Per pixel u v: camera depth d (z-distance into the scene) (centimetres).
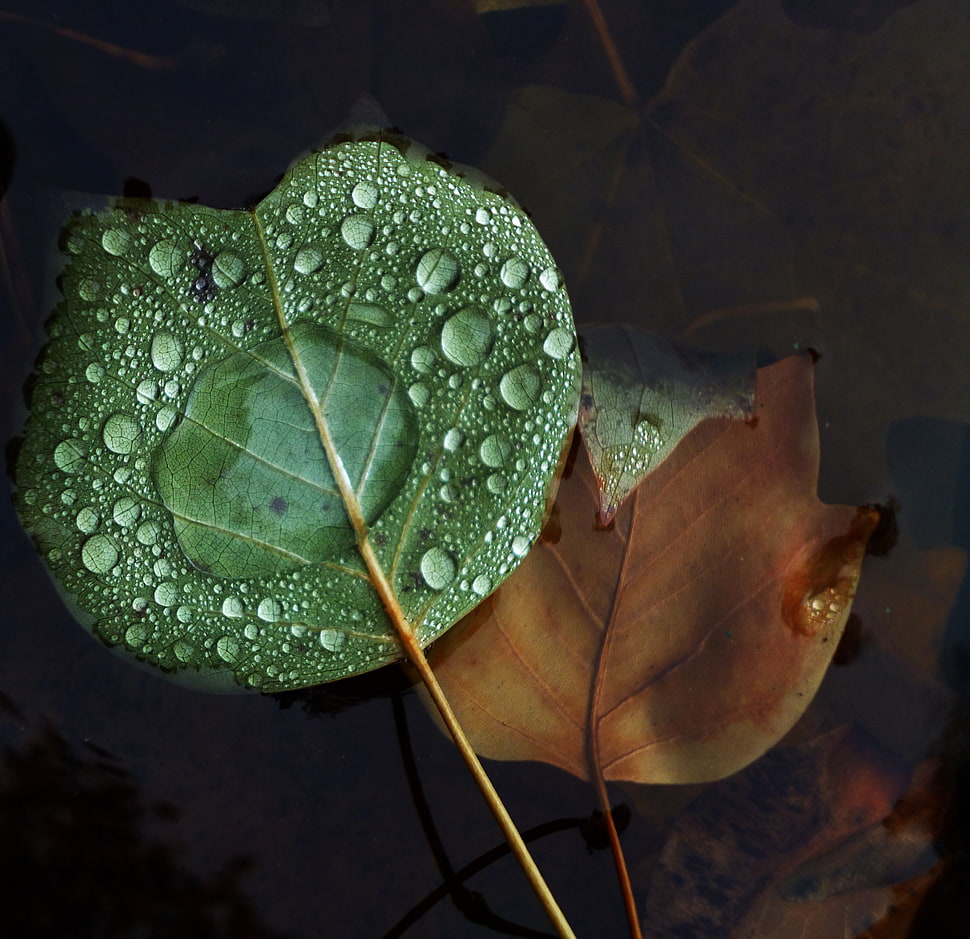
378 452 59
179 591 59
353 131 61
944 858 60
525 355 59
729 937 60
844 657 61
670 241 62
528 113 62
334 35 62
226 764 59
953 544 62
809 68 62
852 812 60
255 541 59
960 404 62
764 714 61
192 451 59
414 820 60
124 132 61
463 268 59
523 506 59
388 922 59
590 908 60
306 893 59
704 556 61
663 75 62
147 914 59
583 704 60
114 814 59
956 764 61
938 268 62
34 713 59
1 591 60
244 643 59
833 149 62
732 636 61
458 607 59
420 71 62
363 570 59
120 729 59
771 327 62
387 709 60
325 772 60
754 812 60
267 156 61
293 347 59
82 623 59
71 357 59
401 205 60
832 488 62
